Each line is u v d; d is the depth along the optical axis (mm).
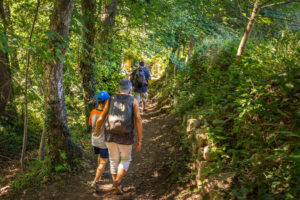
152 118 7609
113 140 3246
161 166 4113
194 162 3422
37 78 4633
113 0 6234
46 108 4105
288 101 2844
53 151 4168
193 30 6844
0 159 5207
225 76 4590
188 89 6238
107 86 6773
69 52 4562
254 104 3045
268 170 2385
